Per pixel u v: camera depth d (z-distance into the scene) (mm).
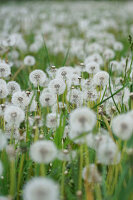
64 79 1723
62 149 1462
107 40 3496
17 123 1478
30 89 1922
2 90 1646
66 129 1581
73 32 4723
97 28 4625
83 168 1439
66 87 1719
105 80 1662
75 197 1389
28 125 1601
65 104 1721
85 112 1342
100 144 1385
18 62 2584
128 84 1653
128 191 1309
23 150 1418
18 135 1570
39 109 1697
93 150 1466
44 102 1625
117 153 1346
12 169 1392
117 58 2322
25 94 1627
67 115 1580
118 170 1436
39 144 1310
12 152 1400
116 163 1362
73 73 1819
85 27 4547
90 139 1398
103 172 1375
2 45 2223
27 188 1213
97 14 6715
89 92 1669
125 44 3447
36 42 3305
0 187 1425
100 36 3873
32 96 1651
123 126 1320
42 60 2221
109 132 1505
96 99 1743
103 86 1759
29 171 1480
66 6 8906
